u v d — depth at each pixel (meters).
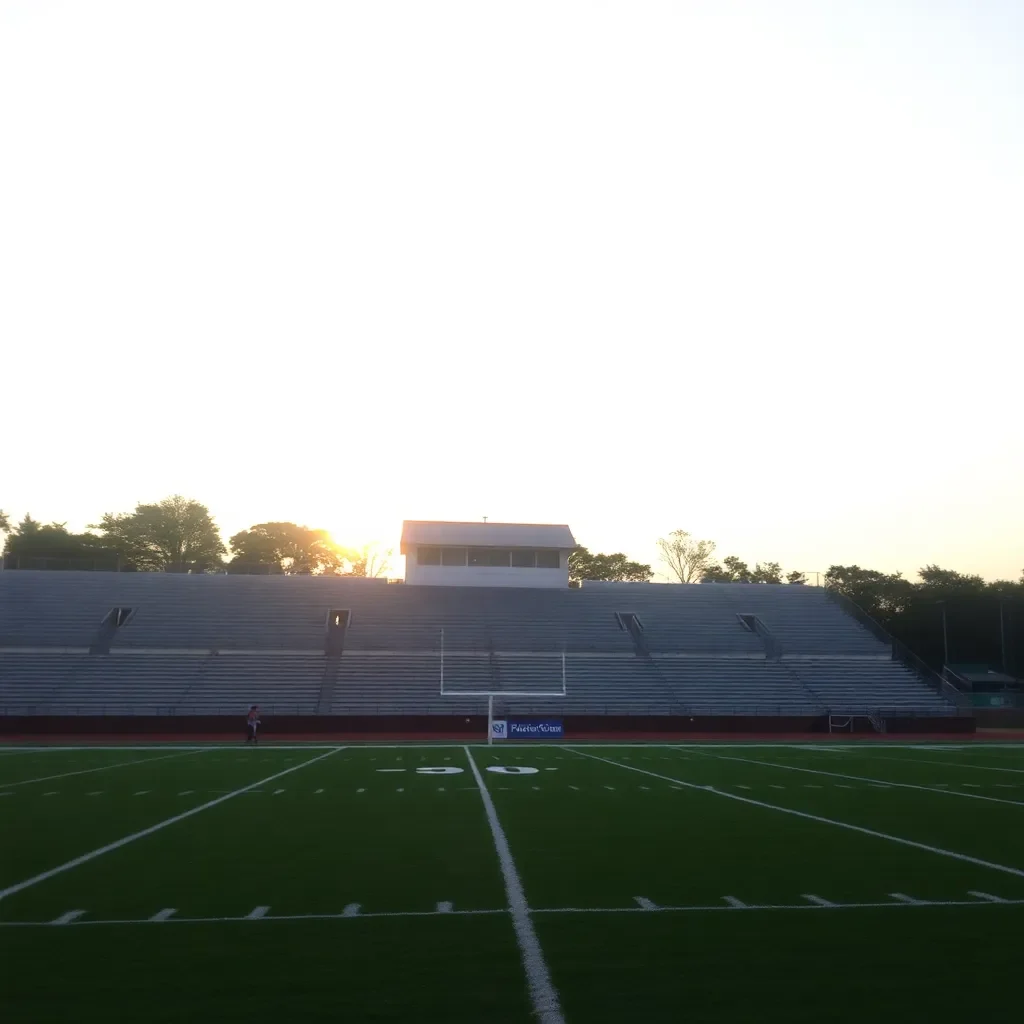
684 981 6.02
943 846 11.34
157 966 6.34
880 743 36.00
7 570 50.34
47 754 28.72
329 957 6.55
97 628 45.69
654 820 13.83
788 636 50.19
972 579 73.44
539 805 15.75
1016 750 31.59
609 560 89.75
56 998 5.68
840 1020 5.34
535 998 5.70
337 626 47.72
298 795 17.27
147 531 79.81
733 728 41.56
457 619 49.00
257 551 85.31
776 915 7.75
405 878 9.38
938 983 5.96
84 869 9.89
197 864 10.18
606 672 45.25
